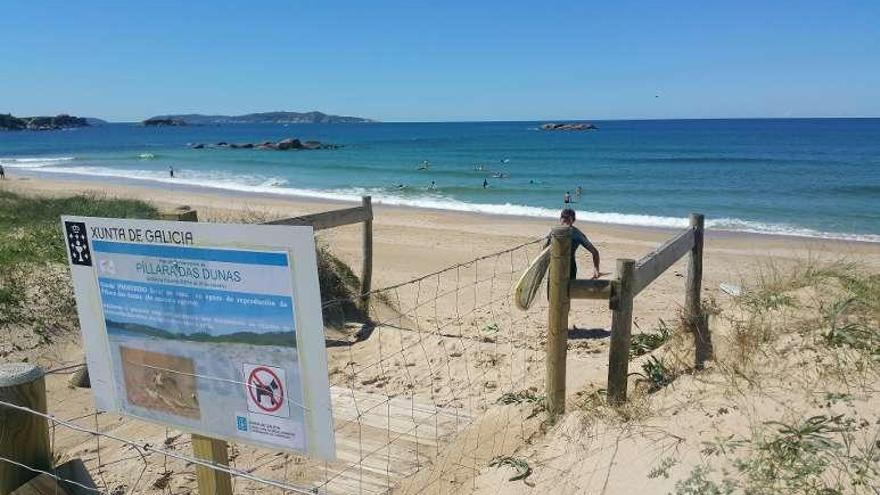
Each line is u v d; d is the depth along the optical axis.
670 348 5.20
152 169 50.34
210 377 2.55
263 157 64.50
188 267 2.46
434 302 9.88
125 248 2.56
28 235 9.43
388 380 6.11
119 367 2.74
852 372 3.71
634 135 109.88
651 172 44.50
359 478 4.35
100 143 104.94
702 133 113.69
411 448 4.71
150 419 2.74
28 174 45.00
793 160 53.62
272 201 29.23
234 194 32.59
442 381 5.98
